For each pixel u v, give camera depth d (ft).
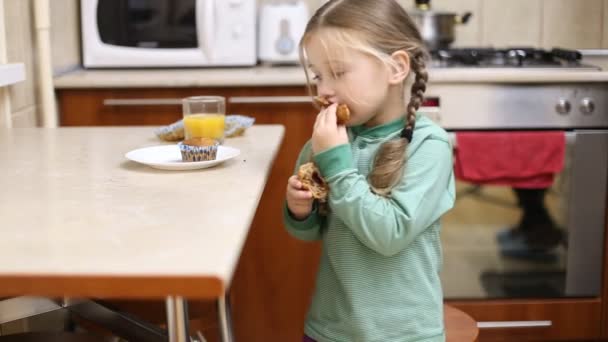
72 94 7.47
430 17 8.50
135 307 5.10
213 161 4.00
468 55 8.01
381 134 4.06
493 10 9.15
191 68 8.24
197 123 4.74
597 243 7.61
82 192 3.48
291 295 7.73
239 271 7.70
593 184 7.48
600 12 9.09
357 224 3.59
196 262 2.41
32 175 3.89
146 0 8.05
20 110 6.53
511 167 7.30
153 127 5.68
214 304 4.88
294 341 7.82
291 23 8.11
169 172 3.95
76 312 4.36
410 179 3.74
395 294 3.88
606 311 7.73
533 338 7.75
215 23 8.05
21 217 3.01
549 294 7.71
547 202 7.51
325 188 3.83
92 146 4.81
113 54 8.09
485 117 7.36
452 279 7.66
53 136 5.24
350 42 3.80
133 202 3.27
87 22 8.06
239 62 8.13
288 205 4.11
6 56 6.14
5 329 5.49
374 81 3.86
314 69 3.96
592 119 7.41
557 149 7.30
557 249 7.61
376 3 3.96
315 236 4.27
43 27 6.81
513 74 7.23
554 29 9.14
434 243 4.03
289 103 7.45
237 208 3.14
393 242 3.61
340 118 3.80
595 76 7.23
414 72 4.16
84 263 2.40
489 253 7.59
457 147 7.26
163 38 8.11
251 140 5.00
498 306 7.66
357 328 3.91
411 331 3.89
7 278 2.29
